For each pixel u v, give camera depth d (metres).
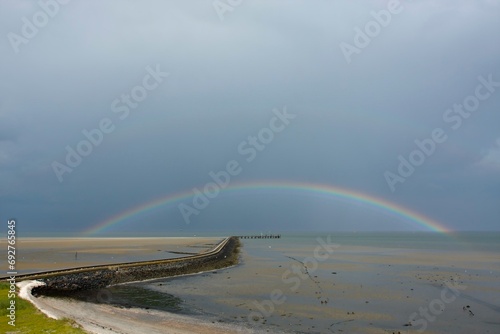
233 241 154.62
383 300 38.06
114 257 82.75
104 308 34.12
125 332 24.95
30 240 179.12
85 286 45.47
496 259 81.44
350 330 28.27
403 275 55.50
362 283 48.22
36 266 63.44
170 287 46.94
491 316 32.47
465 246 138.00
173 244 144.00
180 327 28.06
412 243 163.50
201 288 45.88
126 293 43.03
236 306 35.66
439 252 104.44
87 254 91.12
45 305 31.19
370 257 87.38
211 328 28.05
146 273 54.44
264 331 27.56
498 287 45.53
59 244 140.50
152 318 30.73
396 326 29.41
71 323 23.78
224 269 65.69
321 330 28.14
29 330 21.30
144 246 129.62
